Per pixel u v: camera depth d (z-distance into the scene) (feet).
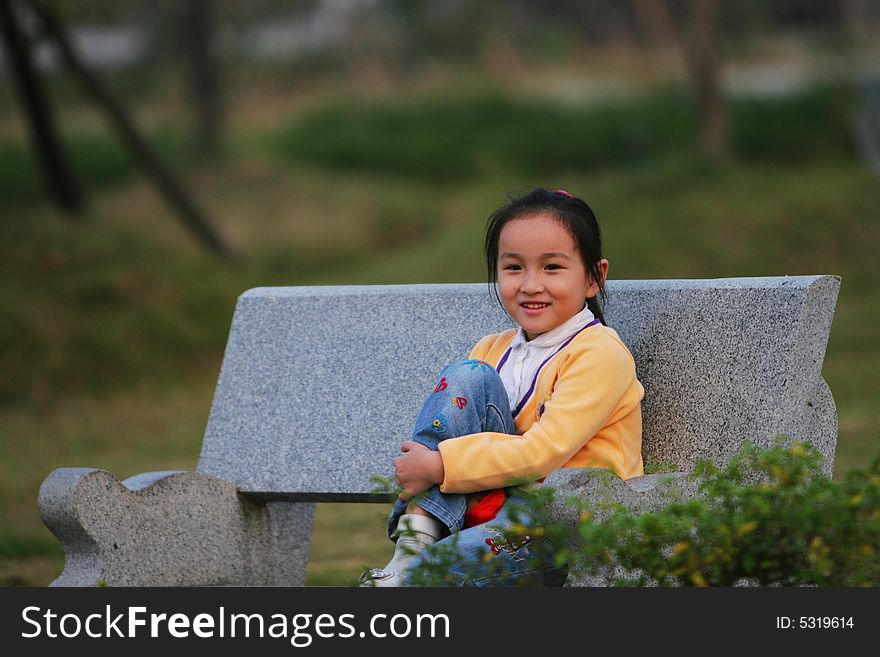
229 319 81.92
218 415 22.06
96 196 120.16
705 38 104.37
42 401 66.95
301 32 169.78
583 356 18.06
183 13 144.56
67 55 86.02
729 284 18.79
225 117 147.23
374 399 21.09
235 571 21.20
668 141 132.87
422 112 153.69
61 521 18.67
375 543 32.30
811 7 149.89
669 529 14.62
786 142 119.14
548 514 15.53
